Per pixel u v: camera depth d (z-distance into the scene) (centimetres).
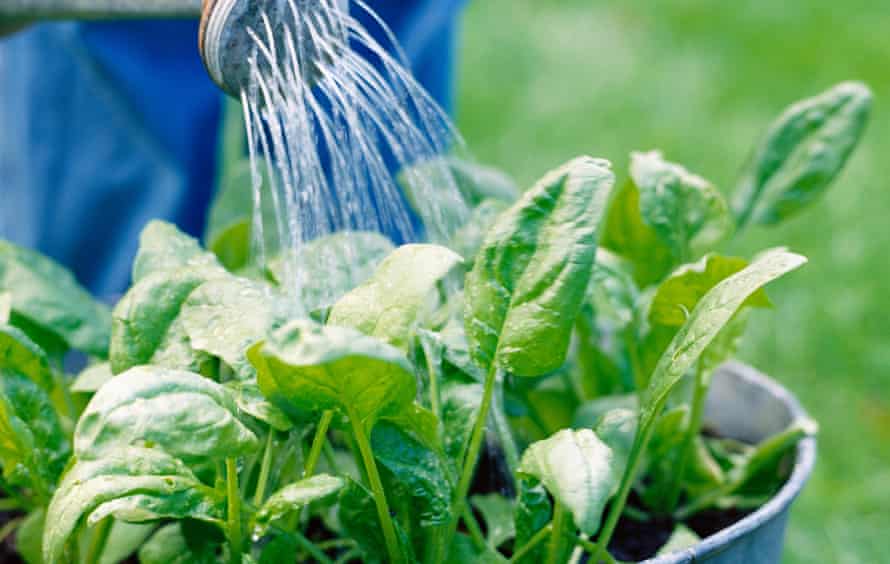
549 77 371
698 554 79
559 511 80
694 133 317
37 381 89
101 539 91
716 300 78
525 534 85
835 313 228
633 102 345
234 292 84
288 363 65
